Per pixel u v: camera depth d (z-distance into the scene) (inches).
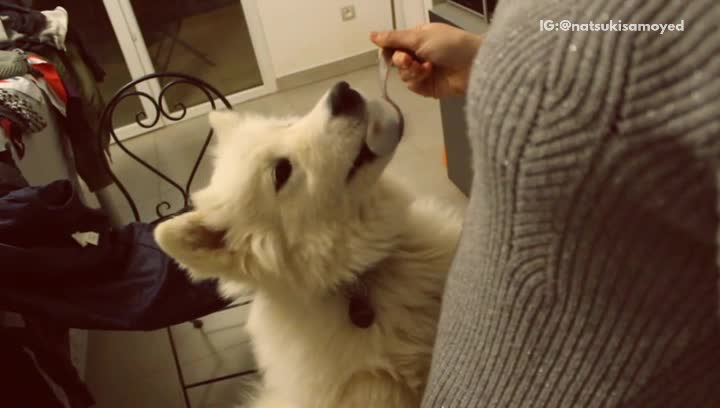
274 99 166.7
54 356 62.6
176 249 39.1
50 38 109.7
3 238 57.9
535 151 16.4
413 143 125.8
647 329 18.2
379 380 39.7
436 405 28.4
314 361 41.5
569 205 16.6
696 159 13.4
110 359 92.4
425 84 45.1
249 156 42.6
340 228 41.8
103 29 161.8
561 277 18.8
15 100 88.4
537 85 16.0
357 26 165.6
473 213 22.3
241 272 42.0
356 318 40.1
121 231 66.8
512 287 20.5
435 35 42.4
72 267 59.6
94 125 112.2
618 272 17.4
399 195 45.7
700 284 16.2
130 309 61.6
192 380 85.4
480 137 18.4
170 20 172.2
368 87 156.9
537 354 21.5
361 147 42.0
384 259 42.7
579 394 21.0
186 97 167.8
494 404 24.3
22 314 59.3
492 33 18.8
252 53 173.0
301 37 163.9
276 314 43.8
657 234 15.8
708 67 12.4
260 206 41.8
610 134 14.7
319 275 41.6
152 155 150.1
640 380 19.4
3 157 74.7
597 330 19.3
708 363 18.1
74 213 61.7
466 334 24.7
